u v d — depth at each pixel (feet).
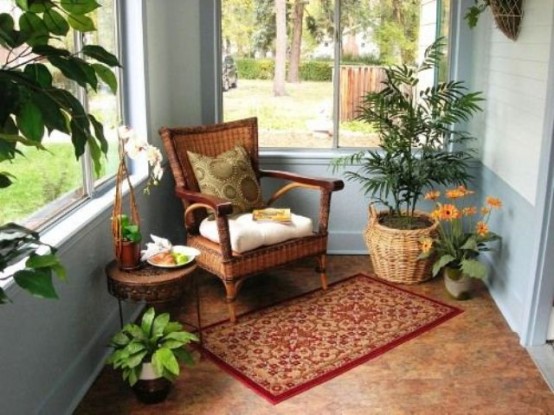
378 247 11.33
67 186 7.98
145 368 7.27
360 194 12.78
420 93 11.30
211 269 9.96
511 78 10.18
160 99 11.44
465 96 10.88
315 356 8.66
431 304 10.39
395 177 10.95
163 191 11.74
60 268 3.85
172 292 7.88
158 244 8.67
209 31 12.16
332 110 12.73
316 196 12.86
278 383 7.95
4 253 4.03
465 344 8.97
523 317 8.99
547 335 8.80
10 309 5.85
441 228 11.14
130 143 8.05
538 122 8.84
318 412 7.31
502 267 10.45
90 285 8.04
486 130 11.76
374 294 10.85
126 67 10.20
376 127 11.16
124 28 10.05
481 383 7.91
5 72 3.27
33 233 4.03
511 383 7.90
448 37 12.27
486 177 11.71
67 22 3.76
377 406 7.43
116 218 8.13
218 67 12.44
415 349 8.84
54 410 6.93
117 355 7.31
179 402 7.52
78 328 7.65
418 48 12.42
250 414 7.28
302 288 11.21
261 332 9.41
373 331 9.41
